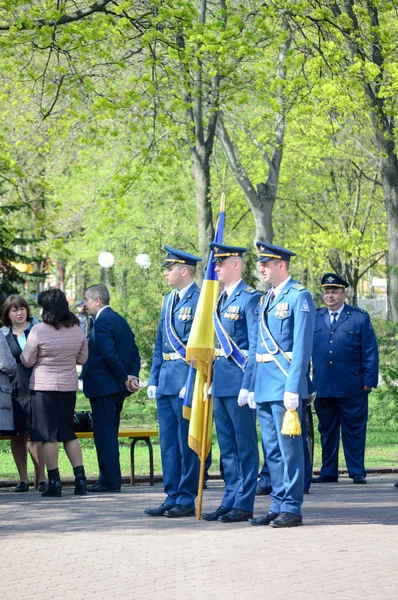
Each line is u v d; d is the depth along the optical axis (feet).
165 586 29.27
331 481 54.60
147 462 62.69
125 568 31.86
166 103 83.51
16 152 92.79
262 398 39.24
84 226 162.71
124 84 84.74
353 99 86.99
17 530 38.91
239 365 40.78
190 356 41.32
